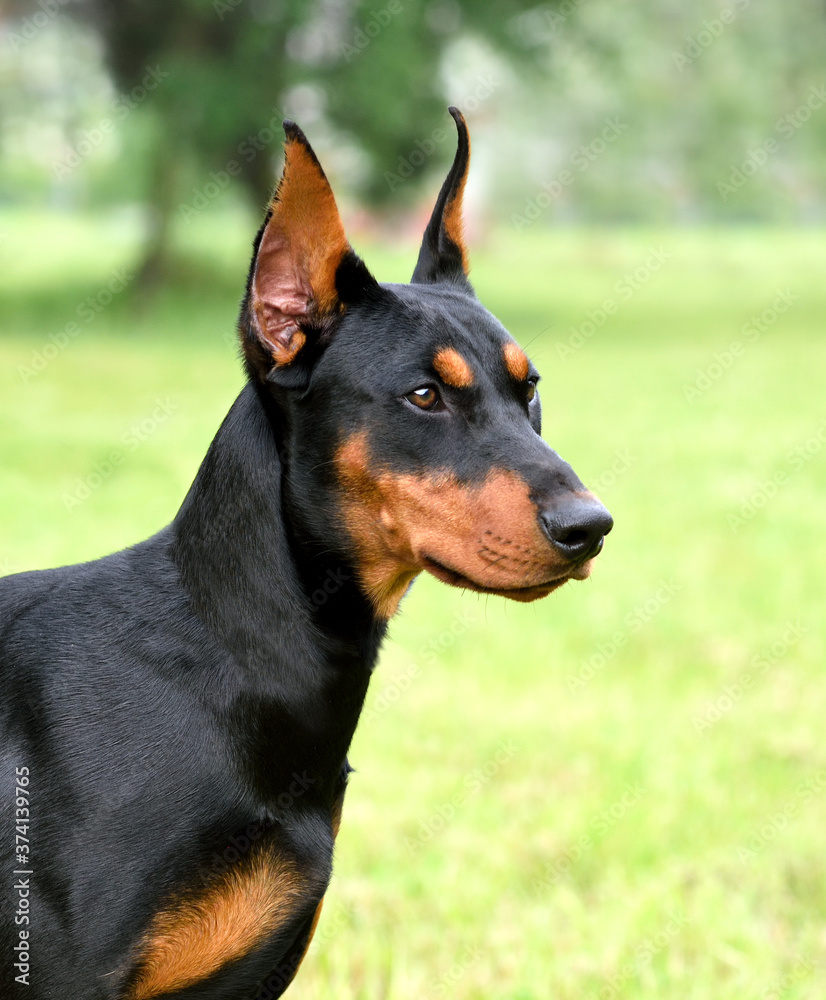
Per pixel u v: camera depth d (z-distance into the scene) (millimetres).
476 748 6805
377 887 5277
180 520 3631
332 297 3574
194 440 14109
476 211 52125
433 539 3482
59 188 61594
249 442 3566
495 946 4922
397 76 26469
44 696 3299
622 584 9828
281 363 3535
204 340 23828
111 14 27109
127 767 3203
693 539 11109
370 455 3510
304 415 3537
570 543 3367
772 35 41062
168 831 3178
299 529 3535
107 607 3482
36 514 10727
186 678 3355
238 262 34438
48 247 40656
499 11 28828
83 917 3088
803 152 49031
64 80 29828
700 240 59656
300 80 26609
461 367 3535
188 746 3268
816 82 42125
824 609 9305
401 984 4609
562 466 3482
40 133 30797
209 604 3447
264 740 3369
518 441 3523
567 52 33188
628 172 63094
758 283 38906
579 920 5090
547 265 47188
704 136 53156
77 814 3148
